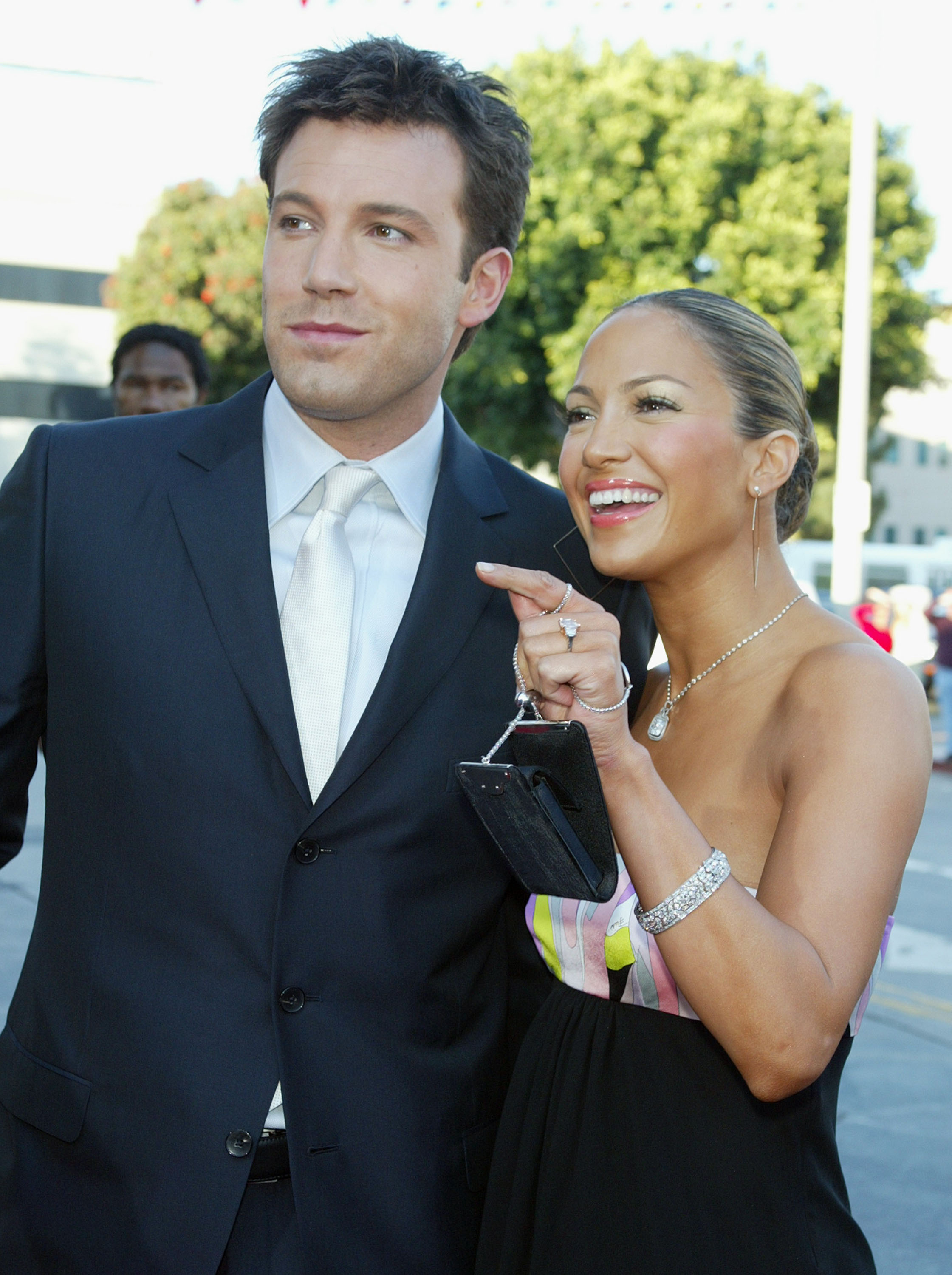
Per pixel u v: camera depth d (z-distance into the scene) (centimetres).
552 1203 162
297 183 170
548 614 149
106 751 167
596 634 145
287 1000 162
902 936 626
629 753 147
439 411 194
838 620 178
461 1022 177
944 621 1300
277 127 174
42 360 1938
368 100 168
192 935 164
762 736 170
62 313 1942
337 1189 161
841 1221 160
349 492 179
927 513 3428
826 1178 160
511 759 178
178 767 165
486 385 1505
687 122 1440
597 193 1432
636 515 173
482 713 178
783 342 179
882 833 152
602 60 1477
